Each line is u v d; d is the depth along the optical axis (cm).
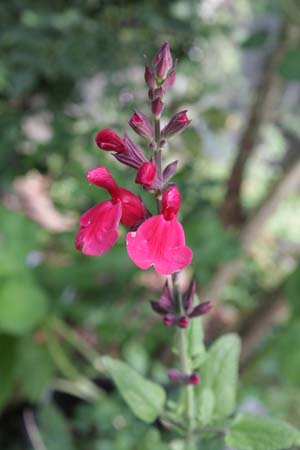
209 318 54
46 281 40
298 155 42
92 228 18
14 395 42
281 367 36
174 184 17
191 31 49
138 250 17
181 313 19
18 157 49
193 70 50
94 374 44
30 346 39
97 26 45
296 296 39
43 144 45
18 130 49
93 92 55
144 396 21
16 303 37
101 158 39
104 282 43
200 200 43
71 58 44
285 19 42
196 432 21
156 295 44
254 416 21
